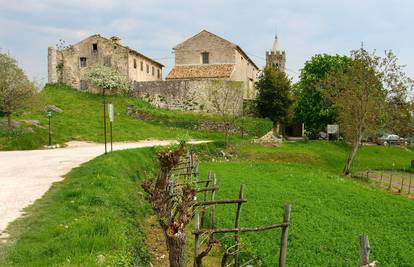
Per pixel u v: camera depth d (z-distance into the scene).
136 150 30.39
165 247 13.72
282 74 65.44
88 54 67.62
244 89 68.88
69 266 8.58
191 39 70.31
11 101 39.47
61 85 67.69
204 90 62.22
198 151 40.56
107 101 61.78
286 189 24.31
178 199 11.98
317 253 13.48
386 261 13.13
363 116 39.56
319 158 45.56
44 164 24.97
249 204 19.91
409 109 40.88
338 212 19.62
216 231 11.20
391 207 21.06
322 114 67.56
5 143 36.31
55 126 46.25
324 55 73.62
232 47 68.56
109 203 14.83
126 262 9.32
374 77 39.59
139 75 71.88
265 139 54.50
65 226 11.60
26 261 9.38
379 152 56.31
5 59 40.75
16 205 14.39
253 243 14.26
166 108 63.97
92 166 21.59
